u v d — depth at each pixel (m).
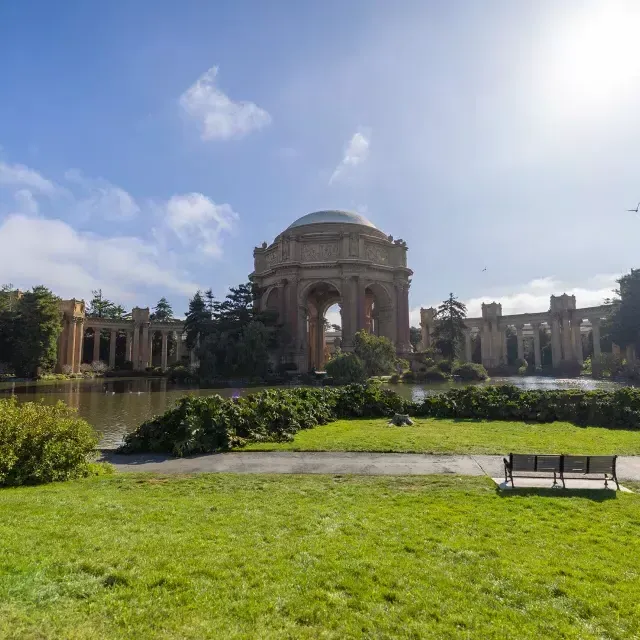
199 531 8.50
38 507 9.84
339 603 6.00
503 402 25.44
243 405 20.09
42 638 5.07
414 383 70.00
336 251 90.75
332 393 27.66
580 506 10.26
